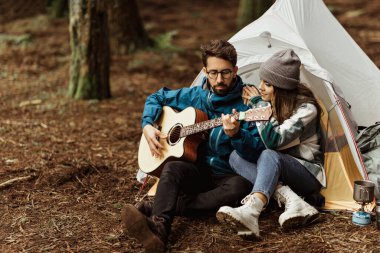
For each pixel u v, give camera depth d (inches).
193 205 132.2
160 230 116.0
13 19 498.6
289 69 126.9
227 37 444.5
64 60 362.3
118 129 228.8
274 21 151.7
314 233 125.3
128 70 341.1
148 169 140.1
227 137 133.0
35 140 207.8
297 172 130.5
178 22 515.5
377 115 159.3
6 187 157.2
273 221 132.9
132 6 378.3
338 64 157.2
